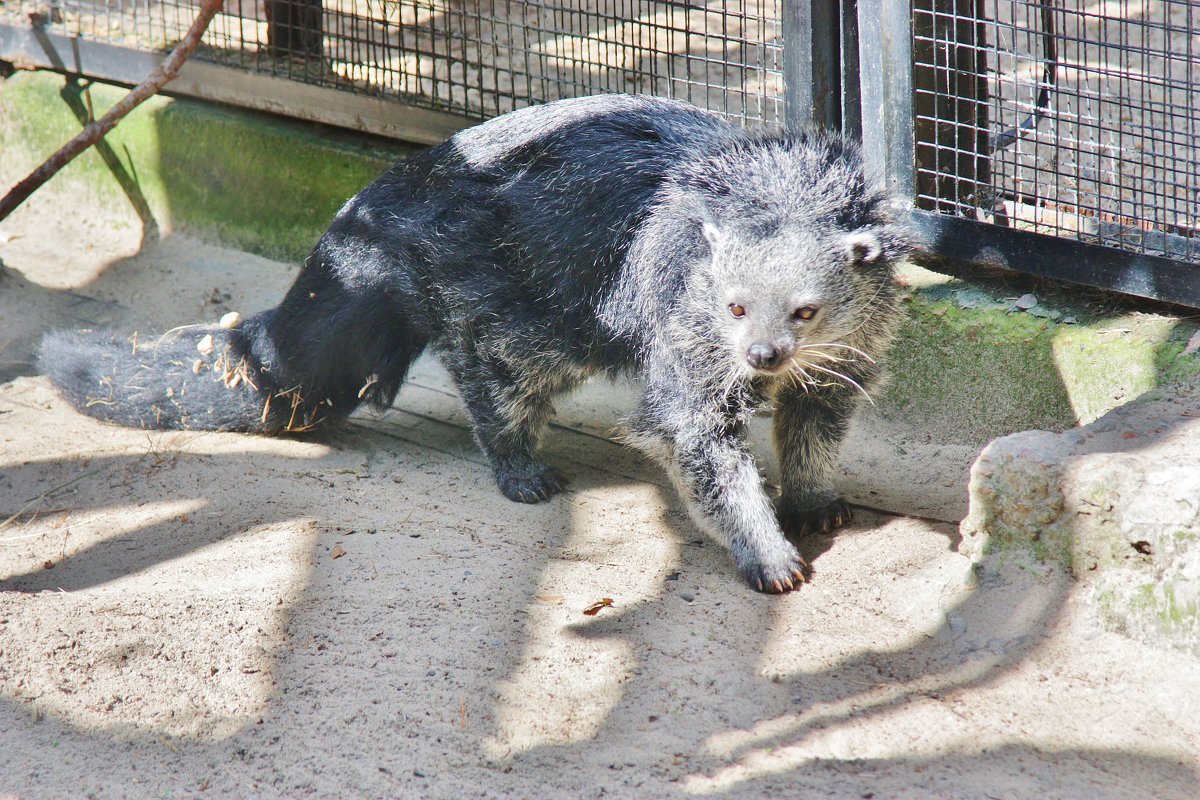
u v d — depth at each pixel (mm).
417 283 7449
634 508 7320
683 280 6367
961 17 7262
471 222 7188
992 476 5859
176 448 7945
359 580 6113
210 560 6367
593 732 5035
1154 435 5859
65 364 8391
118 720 5051
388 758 4844
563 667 5457
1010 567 5859
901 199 7734
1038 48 8867
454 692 5242
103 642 5477
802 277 5922
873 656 5625
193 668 5367
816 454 6910
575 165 6922
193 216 10914
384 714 5094
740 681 5398
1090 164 8656
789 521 7008
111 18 11367
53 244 11070
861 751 4926
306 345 7859
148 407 8250
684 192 6422
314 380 7957
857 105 7883
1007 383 7516
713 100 9477
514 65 10281
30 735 4941
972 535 6043
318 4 10047
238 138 10430
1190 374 6656
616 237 6750
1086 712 5117
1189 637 5273
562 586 6203
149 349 8344
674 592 6242
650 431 6715
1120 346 6996
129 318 9922
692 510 6648
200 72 10555
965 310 7609
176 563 6387
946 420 7848
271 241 10578
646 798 4625
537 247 6996
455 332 7438
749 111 9250
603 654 5566
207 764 4828
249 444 8102
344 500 7152
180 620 5680
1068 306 7445
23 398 8727
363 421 8578
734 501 6473
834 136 6613
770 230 6008
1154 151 7793
